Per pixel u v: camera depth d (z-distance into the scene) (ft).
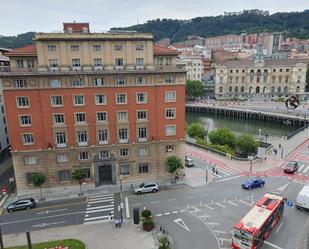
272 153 290.15
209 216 170.50
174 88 213.87
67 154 208.85
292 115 492.54
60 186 213.25
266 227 140.05
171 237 149.89
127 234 153.89
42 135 201.98
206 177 225.15
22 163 203.82
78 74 194.29
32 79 191.42
